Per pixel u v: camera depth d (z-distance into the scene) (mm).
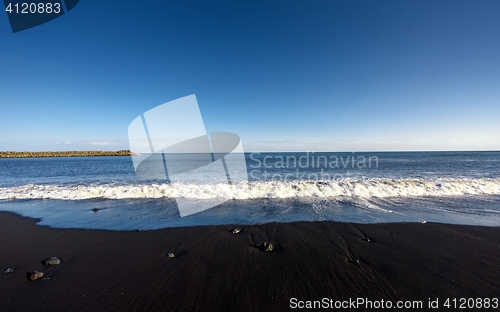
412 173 12227
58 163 25000
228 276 2748
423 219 4953
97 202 6410
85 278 2717
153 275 2781
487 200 6488
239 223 4730
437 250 3443
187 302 2275
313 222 4758
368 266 2971
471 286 2527
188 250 3494
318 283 2592
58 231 4320
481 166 16484
